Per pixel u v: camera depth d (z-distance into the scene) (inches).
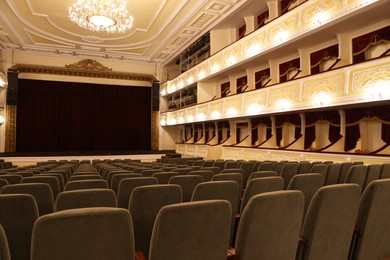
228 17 486.6
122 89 757.3
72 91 714.2
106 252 58.7
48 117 693.3
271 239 71.9
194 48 633.0
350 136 323.0
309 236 76.7
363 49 316.8
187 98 688.4
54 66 678.5
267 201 68.8
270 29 383.2
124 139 758.5
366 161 257.3
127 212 59.1
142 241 93.1
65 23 532.1
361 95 261.0
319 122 358.6
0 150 629.0
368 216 81.4
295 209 73.7
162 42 617.0
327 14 297.4
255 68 486.3
